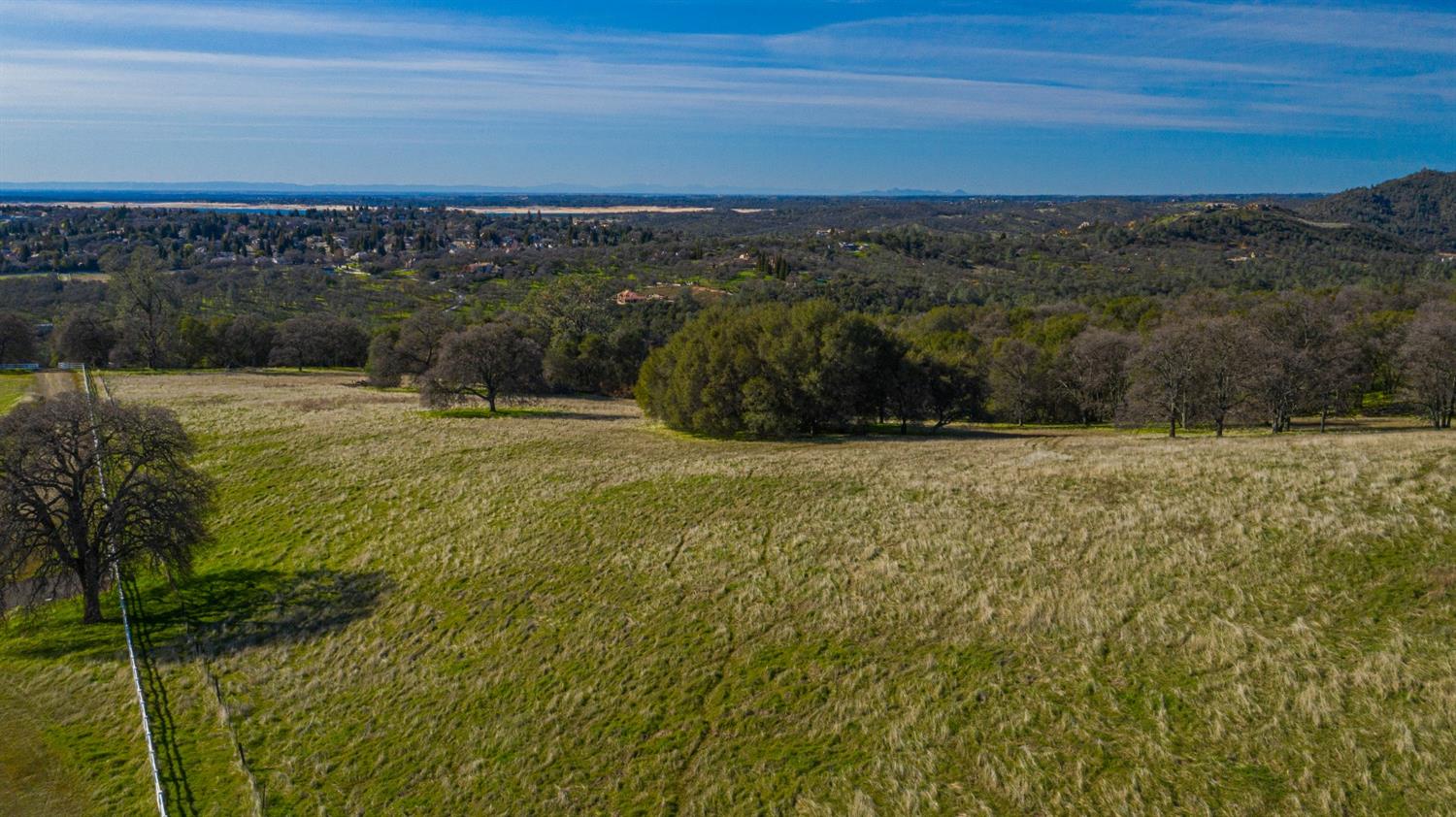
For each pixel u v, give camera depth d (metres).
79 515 27.09
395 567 29.84
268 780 17.62
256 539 34.75
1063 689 17.31
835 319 59.16
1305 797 13.48
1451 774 13.28
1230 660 17.38
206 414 60.41
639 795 15.91
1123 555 22.94
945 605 21.66
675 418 57.53
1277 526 22.77
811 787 15.47
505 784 16.69
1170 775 14.37
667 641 21.61
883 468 37.59
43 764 18.72
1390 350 59.28
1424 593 18.30
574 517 32.75
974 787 14.92
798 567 25.36
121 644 25.22
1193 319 60.59
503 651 22.27
